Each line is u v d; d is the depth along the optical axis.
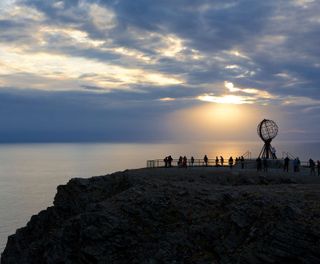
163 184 38.75
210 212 32.84
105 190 44.19
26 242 47.78
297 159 54.84
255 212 29.92
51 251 37.44
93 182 45.72
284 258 26.41
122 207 35.44
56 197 48.25
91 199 43.56
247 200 31.92
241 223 29.72
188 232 31.44
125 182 43.91
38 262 41.03
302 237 26.53
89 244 33.44
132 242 33.06
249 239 28.23
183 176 46.31
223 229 30.39
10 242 49.66
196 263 29.12
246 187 37.69
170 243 31.20
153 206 34.84
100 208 35.88
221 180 45.47
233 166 61.47
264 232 27.81
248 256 27.19
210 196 34.53
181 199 35.25
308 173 52.16
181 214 33.56
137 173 47.88
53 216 46.53
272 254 26.62
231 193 34.00
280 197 31.41
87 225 34.47
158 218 34.09
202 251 29.91
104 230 33.50
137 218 34.47
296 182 43.97
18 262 45.12
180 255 30.28
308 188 35.88
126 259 32.47
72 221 37.28
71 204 45.12
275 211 28.94
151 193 36.59
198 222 32.25
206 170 50.78
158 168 56.38
